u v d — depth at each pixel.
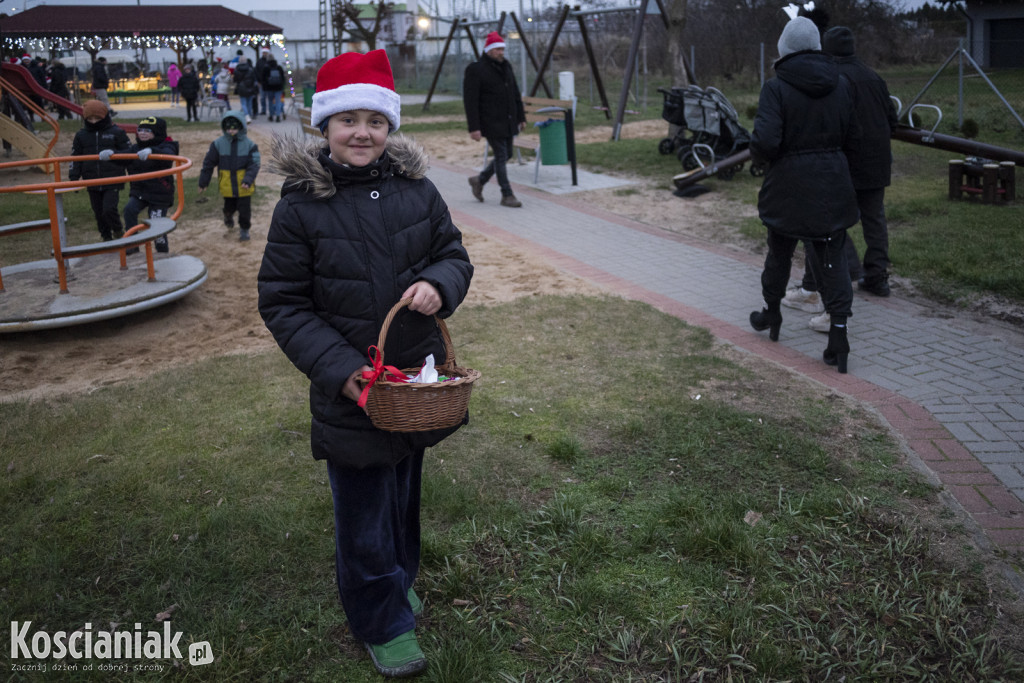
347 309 2.38
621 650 2.74
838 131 4.97
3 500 3.72
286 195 2.38
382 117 2.42
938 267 7.20
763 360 5.39
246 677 2.64
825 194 4.96
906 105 18.11
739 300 6.80
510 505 3.61
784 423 4.45
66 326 6.03
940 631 2.79
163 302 6.46
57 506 3.64
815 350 5.61
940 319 6.16
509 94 10.63
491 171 11.04
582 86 28.31
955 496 3.71
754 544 3.29
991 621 2.88
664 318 6.24
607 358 5.41
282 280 2.36
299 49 46.72
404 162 2.46
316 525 3.47
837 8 24.23
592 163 14.36
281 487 3.81
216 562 3.22
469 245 8.84
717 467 3.97
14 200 12.24
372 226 2.37
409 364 2.50
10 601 3.00
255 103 26.19
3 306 6.12
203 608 2.97
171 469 3.97
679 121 13.07
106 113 8.73
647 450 4.15
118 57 45.31
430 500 3.62
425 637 2.83
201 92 31.00
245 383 5.11
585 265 8.02
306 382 5.11
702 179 11.83
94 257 7.71
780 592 3.00
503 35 22.84
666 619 2.89
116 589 3.10
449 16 32.56
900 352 5.51
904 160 12.98
